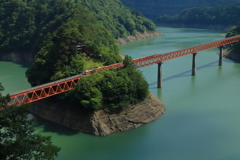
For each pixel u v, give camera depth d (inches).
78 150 4114.2
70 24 6589.6
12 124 2322.8
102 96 4741.6
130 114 4768.7
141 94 5024.6
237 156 3878.0
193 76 7495.1
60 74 5167.3
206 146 4128.9
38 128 4734.3
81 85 4731.8
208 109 5344.5
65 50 5605.3
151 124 4800.7
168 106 5506.9
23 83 7121.1
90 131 4520.2
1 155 2203.5
